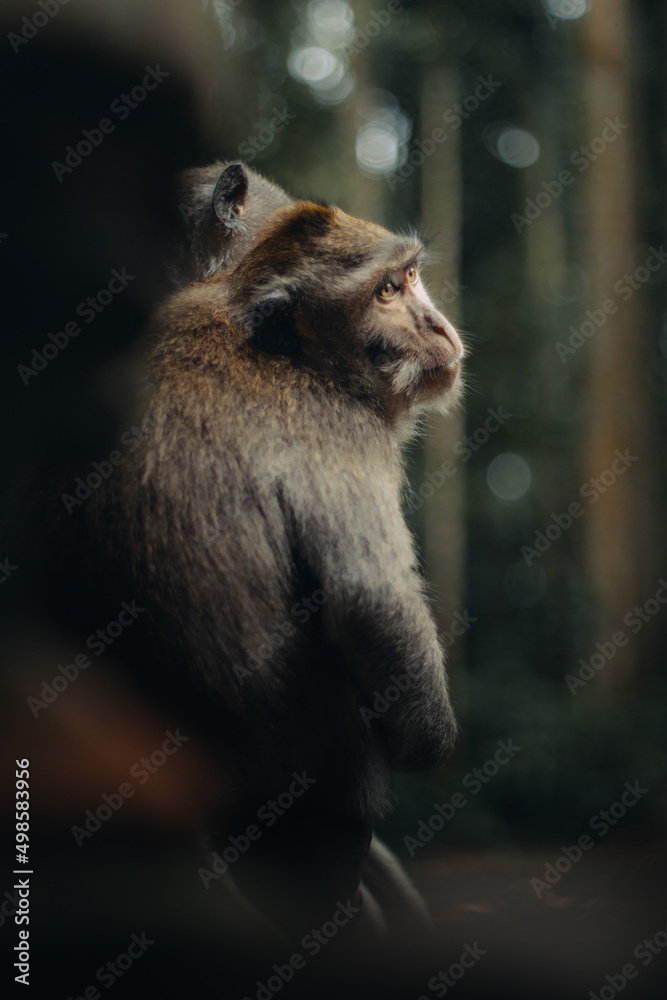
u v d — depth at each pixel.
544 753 13.23
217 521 2.83
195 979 2.48
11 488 2.83
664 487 18.23
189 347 3.06
